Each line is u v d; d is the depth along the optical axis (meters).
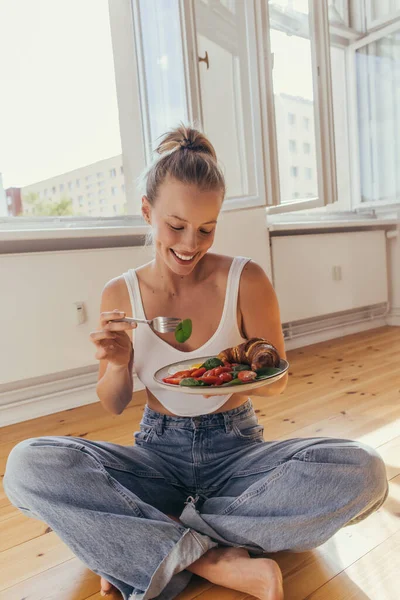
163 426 1.08
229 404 1.08
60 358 2.17
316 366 2.76
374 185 4.02
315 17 2.60
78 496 0.88
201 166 0.92
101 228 2.27
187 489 1.07
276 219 3.47
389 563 1.00
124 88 2.73
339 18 3.90
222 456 1.05
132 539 0.87
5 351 2.04
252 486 0.94
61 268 2.15
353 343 3.33
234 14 2.44
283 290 3.11
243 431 1.07
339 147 4.13
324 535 0.89
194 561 0.91
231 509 0.95
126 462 1.02
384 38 3.81
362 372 2.56
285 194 2.94
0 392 2.13
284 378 1.10
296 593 0.92
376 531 1.12
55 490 0.88
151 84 2.67
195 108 2.44
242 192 2.55
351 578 0.96
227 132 2.54
